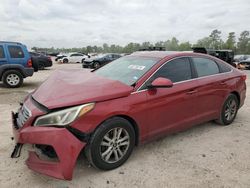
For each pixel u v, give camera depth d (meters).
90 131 3.15
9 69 10.50
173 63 4.27
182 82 4.28
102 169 3.42
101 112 3.21
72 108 3.07
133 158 3.84
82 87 3.43
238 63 25.02
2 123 5.26
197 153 4.07
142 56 4.55
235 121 5.76
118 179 3.29
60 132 2.96
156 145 4.32
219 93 4.96
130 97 3.54
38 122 3.06
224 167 3.66
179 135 4.80
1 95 8.41
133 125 3.68
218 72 5.11
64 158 2.96
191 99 4.37
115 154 3.49
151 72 3.92
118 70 4.32
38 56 21.70
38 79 13.93
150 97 3.73
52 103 3.11
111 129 3.35
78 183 3.19
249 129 5.24
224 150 4.21
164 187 3.15
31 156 3.13
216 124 5.49
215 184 3.24
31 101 3.45
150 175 3.40
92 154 3.25
